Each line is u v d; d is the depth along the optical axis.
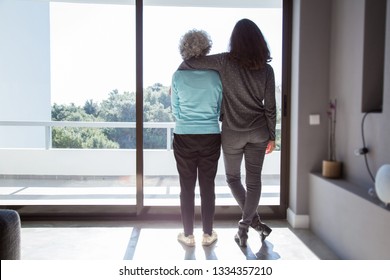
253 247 2.60
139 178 3.21
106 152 4.07
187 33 2.45
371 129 2.38
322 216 2.74
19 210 3.22
